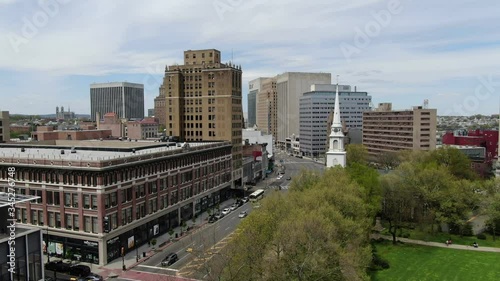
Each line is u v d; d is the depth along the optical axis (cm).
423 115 19350
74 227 7450
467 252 7781
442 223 9281
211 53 14850
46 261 7275
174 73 14538
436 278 6469
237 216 10744
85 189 7281
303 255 4997
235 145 14362
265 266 5056
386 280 6381
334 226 5544
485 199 8962
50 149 10375
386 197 8712
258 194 12875
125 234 7869
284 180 17512
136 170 8175
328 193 6794
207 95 14288
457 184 9288
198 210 11038
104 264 7212
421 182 9150
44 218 7675
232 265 5203
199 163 11062
